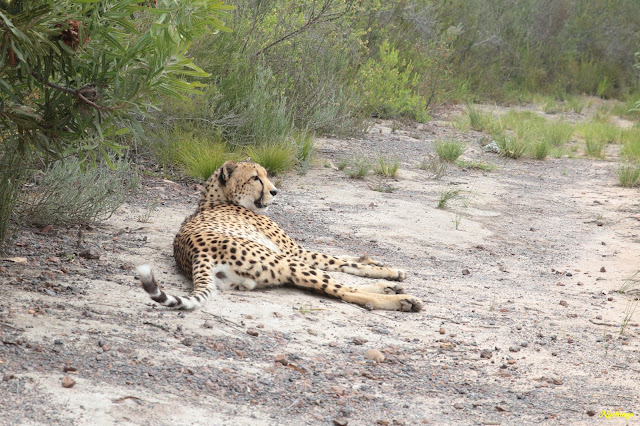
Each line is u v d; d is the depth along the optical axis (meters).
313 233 11.98
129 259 9.10
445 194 15.36
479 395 6.13
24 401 4.91
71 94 6.70
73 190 10.48
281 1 21.23
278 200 14.16
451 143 20.95
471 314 8.45
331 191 15.37
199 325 6.97
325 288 8.37
